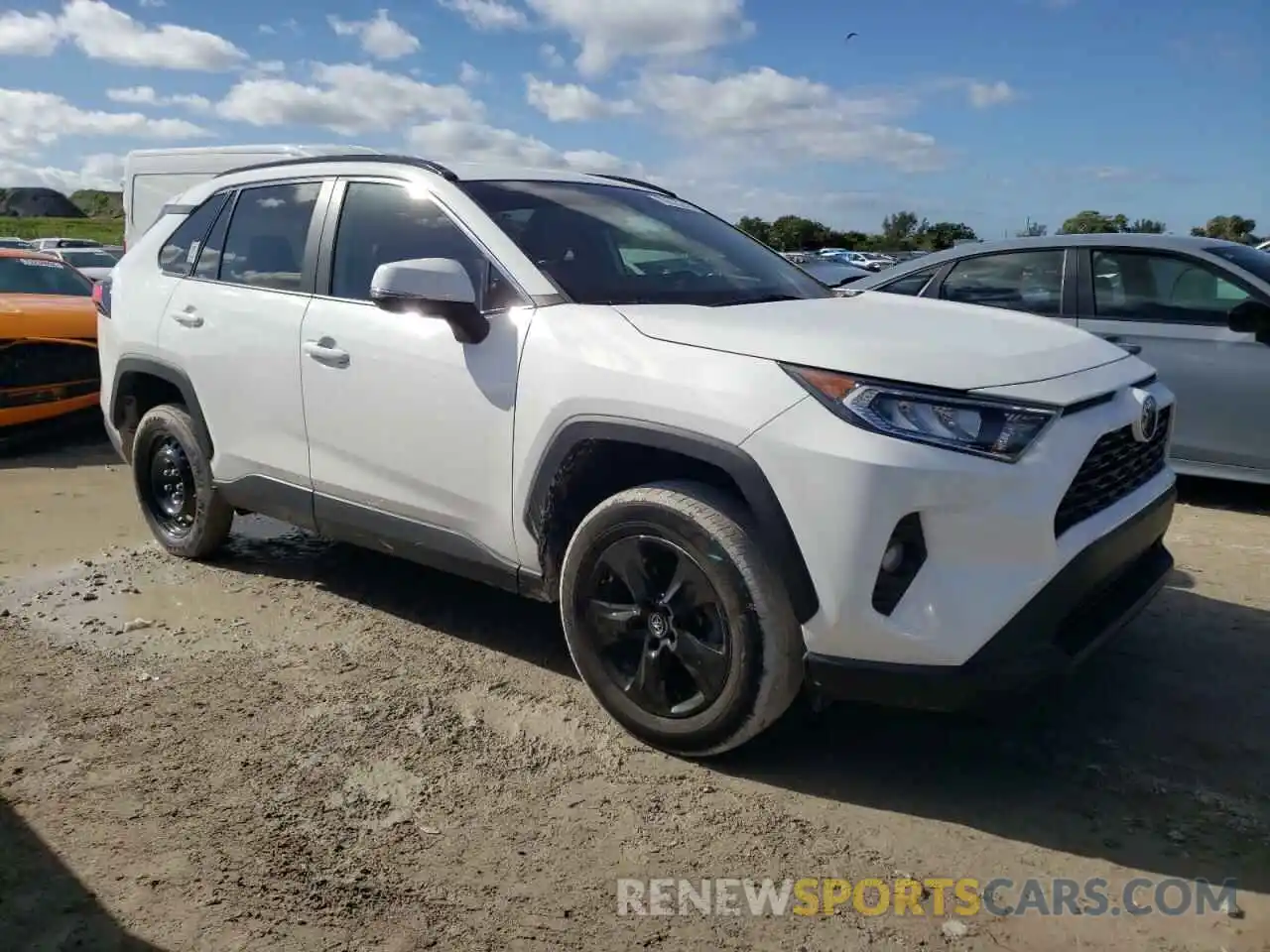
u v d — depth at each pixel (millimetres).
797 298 3834
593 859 2744
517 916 2518
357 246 4043
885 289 7320
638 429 3076
